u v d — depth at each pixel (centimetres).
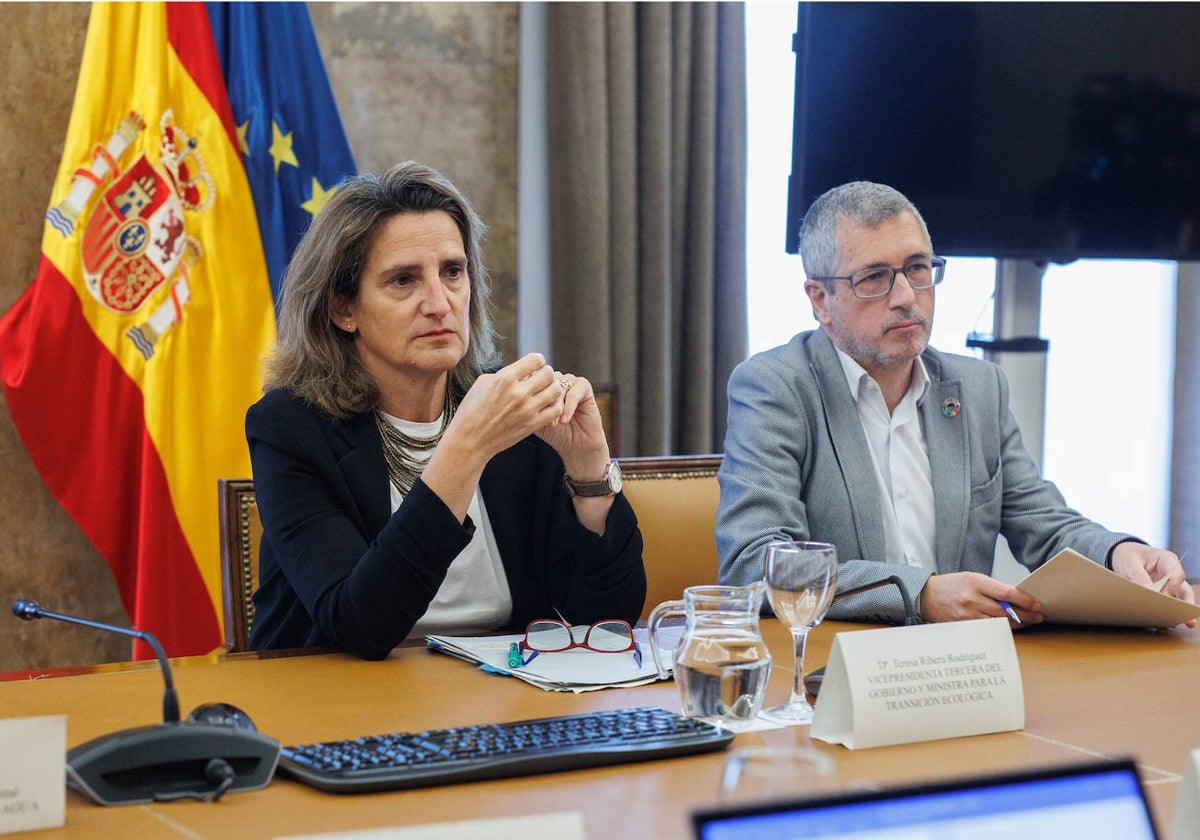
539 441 202
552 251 366
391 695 141
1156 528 467
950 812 76
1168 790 107
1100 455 461
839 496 221
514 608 199
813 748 119
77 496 317
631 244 368
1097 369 459
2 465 326
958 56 339
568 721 122
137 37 317
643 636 172
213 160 318
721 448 386
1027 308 370
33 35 324
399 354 189
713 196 378
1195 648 169
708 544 234
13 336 314
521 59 371
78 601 334
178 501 317
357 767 108
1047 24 344
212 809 102
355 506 185
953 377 236
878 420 230
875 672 121
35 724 99
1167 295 464
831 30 332
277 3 325
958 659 126
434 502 160
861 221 222
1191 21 354
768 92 402
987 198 345
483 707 135
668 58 368
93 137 312
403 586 158
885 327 220
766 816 73
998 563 383
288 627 187
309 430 187
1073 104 348
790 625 133
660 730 119
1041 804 78
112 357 315
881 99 336
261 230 323
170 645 317
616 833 96
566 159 362
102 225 313
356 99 357
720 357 384
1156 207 358
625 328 369
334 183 328
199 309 319
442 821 99
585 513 190
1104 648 169
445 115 367
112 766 104
